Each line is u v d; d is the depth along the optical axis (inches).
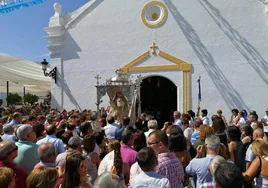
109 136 269.4
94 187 106.7
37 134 242.8
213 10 548.1
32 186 108.4
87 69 617.9
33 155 179.3
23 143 182.2
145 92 721.0
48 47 636.7
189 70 554.6
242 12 533.0
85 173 129.3
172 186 146.9
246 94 526.0
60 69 633.6
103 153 217.5
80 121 325.7
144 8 583.8
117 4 603.2
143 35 584.4
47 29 634.2
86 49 619.8
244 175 163.3
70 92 626.5
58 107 632.4
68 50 631.2
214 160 117.4
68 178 125.5
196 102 549.6
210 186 149.1
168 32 569.3
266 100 514.9
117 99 457.1
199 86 544.4
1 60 537.6
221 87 538.6
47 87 805.9
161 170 146.0
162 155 151.6
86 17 621.3
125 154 180.1
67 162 127.6
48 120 326.6
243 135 248.5
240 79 530.3
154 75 575.2
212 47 546.6
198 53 552.7
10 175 108.6
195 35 555.5
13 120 310.7
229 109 532.4
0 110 508.1
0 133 265.6
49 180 109.6
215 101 540.7
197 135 264.8
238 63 532.4
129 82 485.1
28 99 1114.7
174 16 566.9
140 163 131.5
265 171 157.2
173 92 709.9
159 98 717.3
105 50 608.1
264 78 518.0
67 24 631.2
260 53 521.7
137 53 587.5
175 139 178.5
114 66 600.7
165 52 569.0
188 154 197.6
